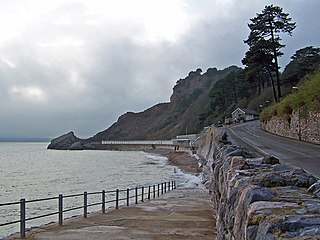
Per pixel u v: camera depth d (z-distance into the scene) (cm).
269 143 2711
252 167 664
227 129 5328
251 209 336
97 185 3738
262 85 10881
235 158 709
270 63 5359
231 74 12912
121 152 14000
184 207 1819
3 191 3359
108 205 2327
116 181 4106
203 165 4716
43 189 3488
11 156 11538
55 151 16912
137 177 4541
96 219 1440
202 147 6750
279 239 255
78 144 18912
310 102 2830
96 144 18588
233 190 519
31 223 1867
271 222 285
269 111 4788
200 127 14238
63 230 1216
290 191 413
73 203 2516
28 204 2516
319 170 1234
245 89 12006
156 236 1149
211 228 1272
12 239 1080
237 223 414
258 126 5956
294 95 3369
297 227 270
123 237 1131
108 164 7256
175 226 1310
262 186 439
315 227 263
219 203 864
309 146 2388
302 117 3056
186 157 7569
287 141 2914
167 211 1673
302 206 332
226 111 12131
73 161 8588
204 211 1673
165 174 4872
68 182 4100
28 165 7238
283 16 5272
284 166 641
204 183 3191
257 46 5253
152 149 13662
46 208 2341
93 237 1124
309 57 7388
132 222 1384
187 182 3722
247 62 5509
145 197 2564
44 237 1110
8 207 2420
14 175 5075
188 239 1112
